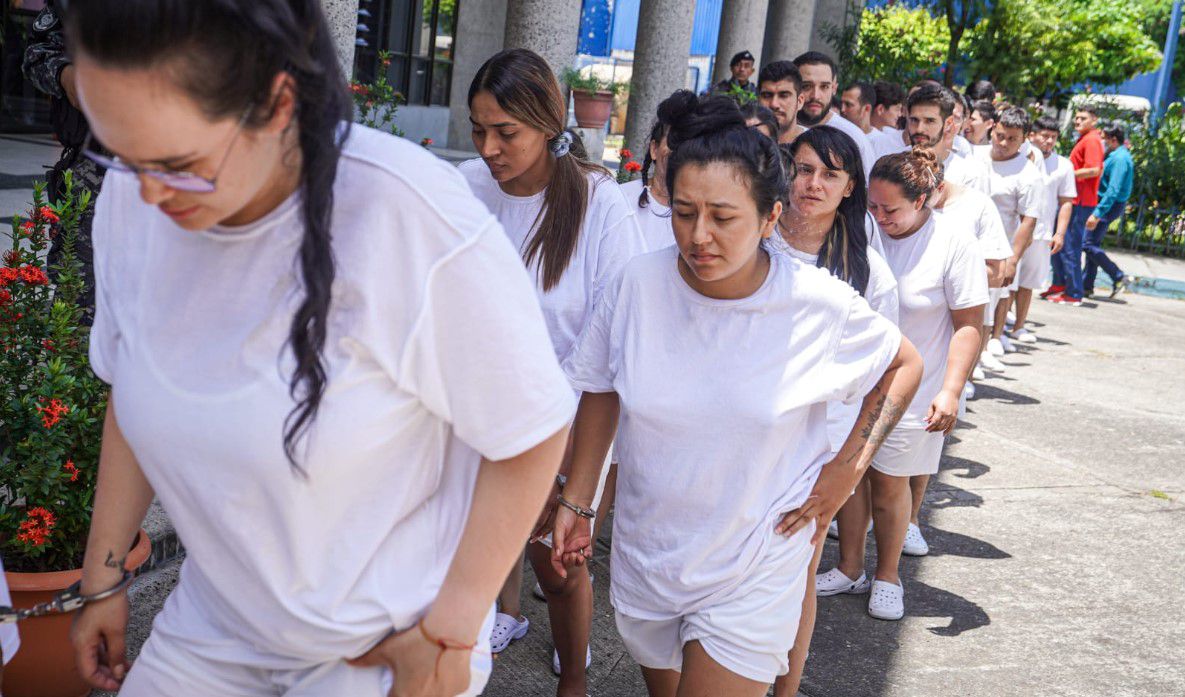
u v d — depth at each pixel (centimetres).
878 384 251
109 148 116
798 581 247
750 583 240
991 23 1457
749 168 214
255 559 145
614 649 377
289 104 122
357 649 154
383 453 144
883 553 432
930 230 407
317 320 132
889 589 431
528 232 311
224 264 137
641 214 383
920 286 404
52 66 348
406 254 135
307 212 129
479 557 153
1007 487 608
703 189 215
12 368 297
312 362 132
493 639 362
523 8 769
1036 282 986
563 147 301
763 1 1252
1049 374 903
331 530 146
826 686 373
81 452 295
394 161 136
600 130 1229
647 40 926
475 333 140
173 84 111
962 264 400
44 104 1180
